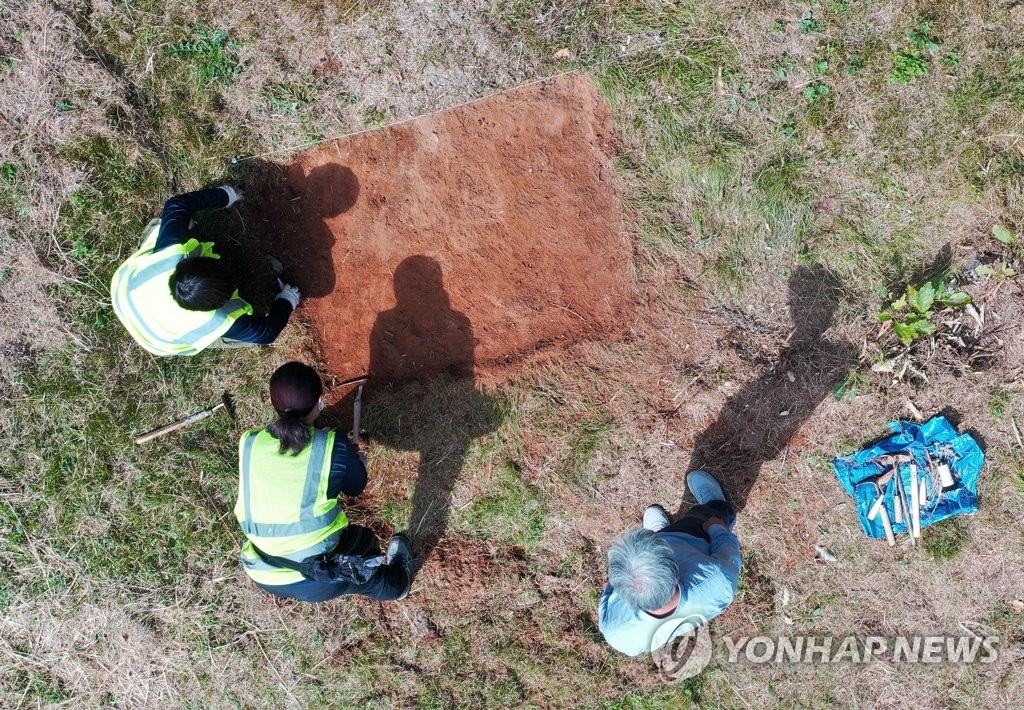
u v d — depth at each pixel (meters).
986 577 4.53
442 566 4.65
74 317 4.50
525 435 4.60
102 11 4.45
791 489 4.58
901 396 4.53
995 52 4.45
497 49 4.50
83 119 4.44
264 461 3.55
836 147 4.49
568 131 4.54
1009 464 4.52
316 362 4.59
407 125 4.54
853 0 4.46
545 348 4.58
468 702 4.62
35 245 4.46
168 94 4.48
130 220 4.49
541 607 4.63
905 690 4.57
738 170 4.49
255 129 4.52
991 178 4.46
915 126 4.48
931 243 4.53
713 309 4.57
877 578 4.56
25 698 4.53
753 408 4.55
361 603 4.66
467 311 4.57
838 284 4.53
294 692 4.62
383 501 4.65
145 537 4.55
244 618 4.61
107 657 4.57
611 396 4.59
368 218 4.55
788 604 4.59
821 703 4.59
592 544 4.63
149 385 4.55
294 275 4.57
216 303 3.60
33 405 4.50
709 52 4.47
